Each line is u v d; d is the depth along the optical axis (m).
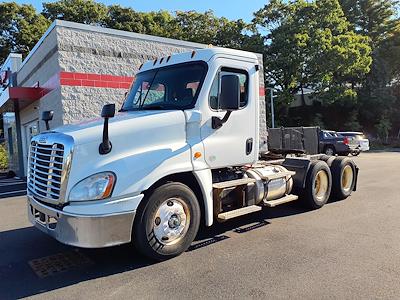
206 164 5.44
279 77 31.14
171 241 5.02
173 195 4.99
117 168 4.55
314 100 35.53
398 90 38.97
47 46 13.57
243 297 3.91
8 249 5.69
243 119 5.94
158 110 5.43
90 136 4.55
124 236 4.56
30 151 5.30
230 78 5.27
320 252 5.16
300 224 6.62
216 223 6.75
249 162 6.07
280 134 8.91
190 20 35.19
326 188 7.97
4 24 35.56
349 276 4.36
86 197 4.39
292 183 7.46
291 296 3.90
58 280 4.50
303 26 29.97
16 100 15.66
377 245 5.42
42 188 4.82
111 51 13.42
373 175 12.81
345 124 36.25
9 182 15.73
